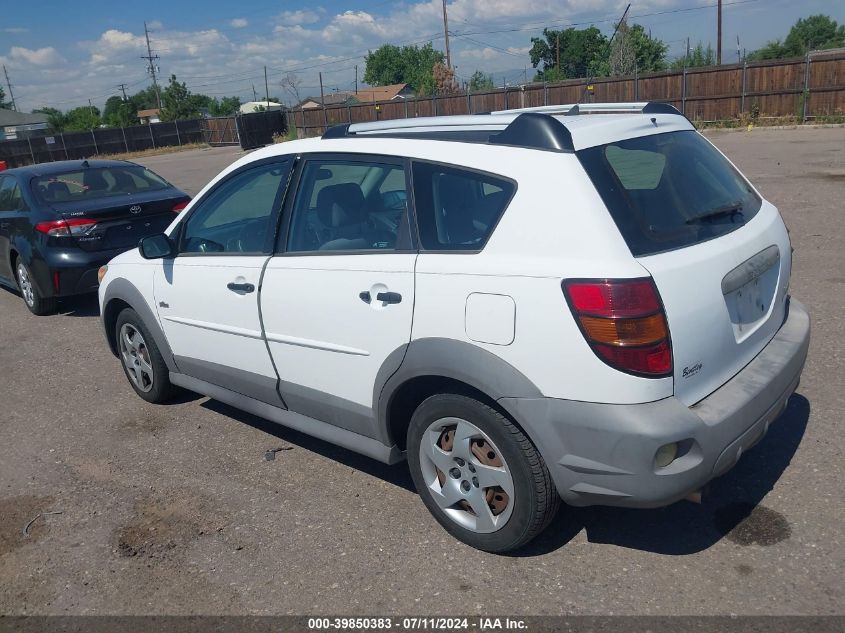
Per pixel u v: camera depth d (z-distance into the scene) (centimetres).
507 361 294
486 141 321
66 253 765
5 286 916
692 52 4431
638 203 296
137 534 373
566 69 7044
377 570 328
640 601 294
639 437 270
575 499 296
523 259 291
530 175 297
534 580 312
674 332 277
